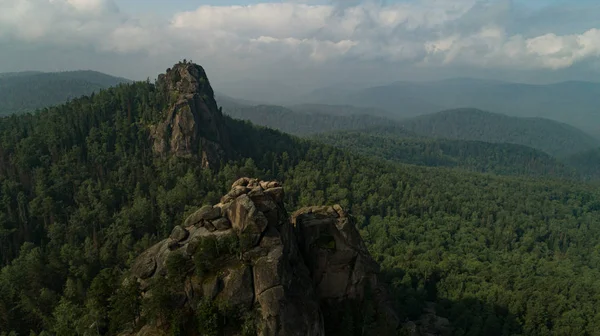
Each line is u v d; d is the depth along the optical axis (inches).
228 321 2513.5
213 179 7637.8
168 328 2605.8
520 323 5221.5
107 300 2945.4
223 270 2659.9
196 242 2839.6
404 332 3294.8
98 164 7514.8
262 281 2546.8
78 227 5989.2
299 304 2573.8
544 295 5910.4
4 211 6309.1
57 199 6761.8
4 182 6830.7
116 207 6870.1
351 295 3270.2
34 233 6112.2
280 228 2864.2
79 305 3996.1
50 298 4315.9
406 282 5890.8
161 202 6658.5
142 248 5565.9
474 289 5979.3
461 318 5029.5
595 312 5738.2
